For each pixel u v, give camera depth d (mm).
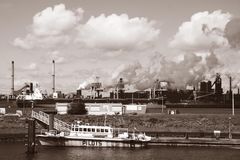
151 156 87750
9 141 111062
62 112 166125
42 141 101000
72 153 91312
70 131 103562
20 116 142625
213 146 102062
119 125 135375
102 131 101500
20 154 89562
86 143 100125
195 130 130625
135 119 139000
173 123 135750
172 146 102438
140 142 98688
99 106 161500
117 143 98938
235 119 135875
